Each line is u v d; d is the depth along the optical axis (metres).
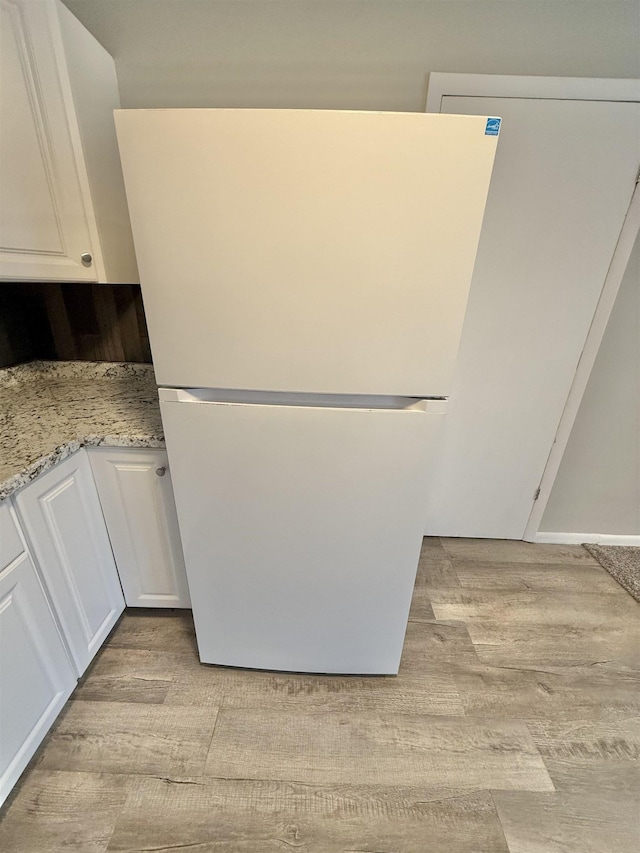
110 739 1.18
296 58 1.25
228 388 0.96
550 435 1.88
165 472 1.24
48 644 1.10
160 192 0.79
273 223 0.80
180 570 1.42
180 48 1.23
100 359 1.69
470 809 1.06
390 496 1.06
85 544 1.24
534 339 1.70
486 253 1.56
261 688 1.34
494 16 1.22
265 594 1.22
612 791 1.11
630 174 1.43
